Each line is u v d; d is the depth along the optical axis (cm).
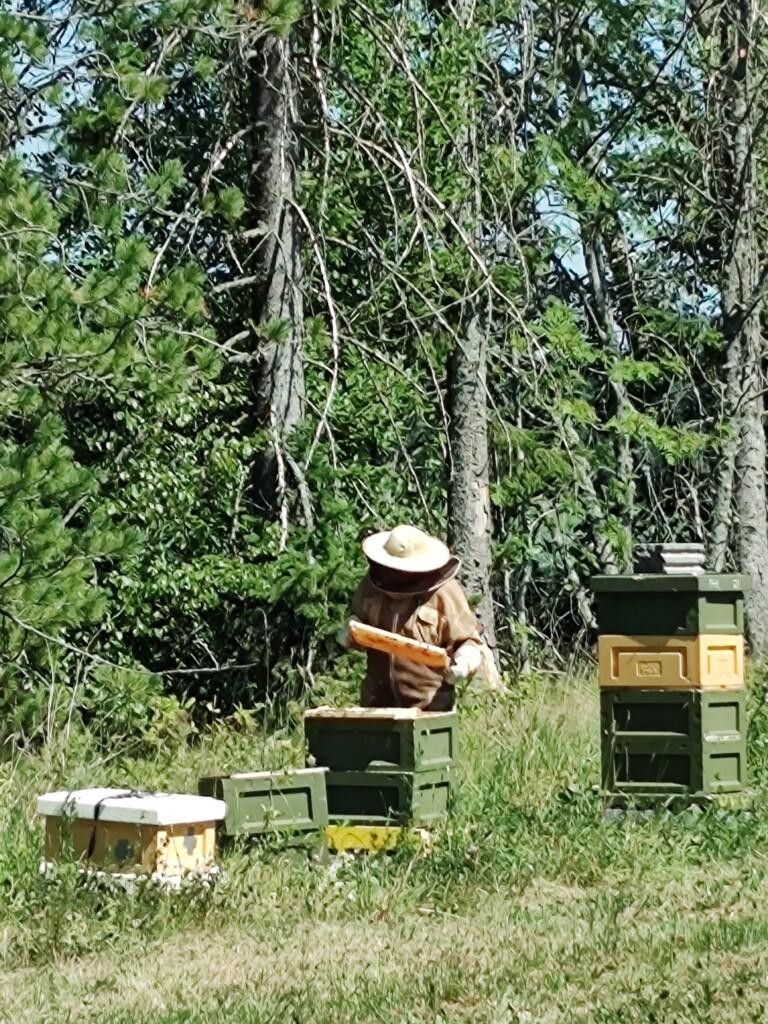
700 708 1257
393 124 2255
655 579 1265
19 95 1855
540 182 2741
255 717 2061
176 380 1705
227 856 1090
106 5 1800
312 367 2242
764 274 2991
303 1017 781
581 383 2881
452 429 2411
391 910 1029
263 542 2050
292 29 2030
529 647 2909
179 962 912
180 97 2306
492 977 838
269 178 2050
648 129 3155
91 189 1833
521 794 1365
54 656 1853
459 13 2405
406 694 1294
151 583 2053
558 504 2745
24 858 1071
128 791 1069
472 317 2348
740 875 1101
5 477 1532
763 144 3102
